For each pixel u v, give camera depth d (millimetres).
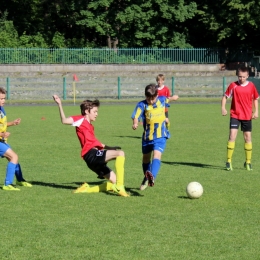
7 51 89312
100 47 99562
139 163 25328
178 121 48219
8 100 80812
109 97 86500
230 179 21359
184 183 20375
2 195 18047
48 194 18250
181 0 94438
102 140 34594
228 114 56469
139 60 93750
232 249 12469
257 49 101812
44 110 62594
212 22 94562
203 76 92312
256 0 91312
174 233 13656
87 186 18641
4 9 102562
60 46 96812
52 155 27688
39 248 12484
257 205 16734
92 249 12414
